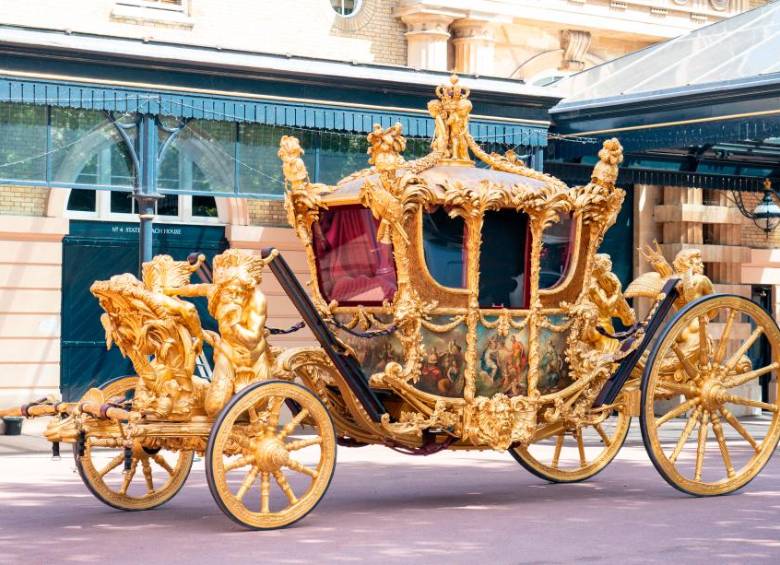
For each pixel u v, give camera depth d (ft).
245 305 31.09
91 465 32.73
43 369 64.39
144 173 54.08
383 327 33.14
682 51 63.93
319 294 34.55
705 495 36.40
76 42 51.57
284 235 70.33
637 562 26.05
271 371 31.30
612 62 66.85
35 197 64.39
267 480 30.40
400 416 33.37
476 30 77.82
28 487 38.14
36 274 64.28
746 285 82.53
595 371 35.88
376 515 32.35
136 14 67.72
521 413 34.42
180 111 54.29
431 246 33.27
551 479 39.22
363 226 33.60
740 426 37.78
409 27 76.43
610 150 36.14
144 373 30.81
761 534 29.53
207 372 48.47
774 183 75.92
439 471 42.96
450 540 28.53
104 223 66.95
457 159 35.45
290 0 72.49
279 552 26.99
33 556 26.45
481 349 34.06
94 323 66.80
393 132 32.42
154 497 33.76
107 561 25.91
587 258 36.22
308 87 57.16
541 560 26.18
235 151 58.29
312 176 59.98
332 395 34.22
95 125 54.95
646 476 41.32
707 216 80.33
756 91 56.80
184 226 68.80
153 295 30.68
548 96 62.85
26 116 53.88
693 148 70.85
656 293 39.19
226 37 70.38
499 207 33.78
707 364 37.32
